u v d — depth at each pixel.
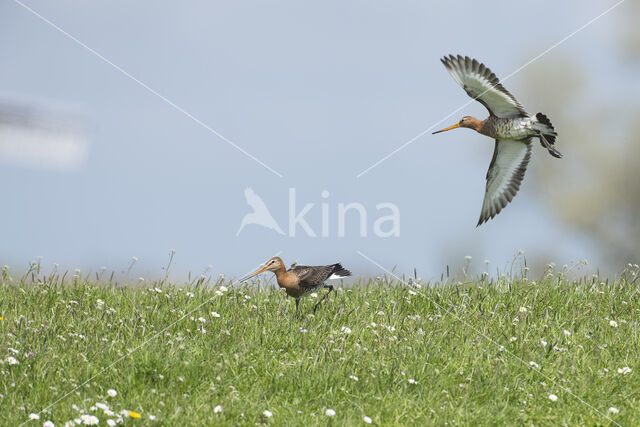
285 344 12.27
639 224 45.97
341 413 10.15
